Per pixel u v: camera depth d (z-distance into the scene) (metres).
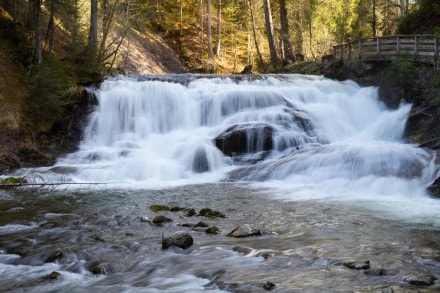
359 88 24.02
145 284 6.73
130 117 21.11
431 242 8.16
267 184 15.27
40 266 7.75
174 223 10.16
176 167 17.19
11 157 17.48
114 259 7.82
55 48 25.81
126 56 32.59
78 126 20.50
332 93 23.55
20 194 13.81
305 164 15.72
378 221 9.98
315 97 22.86
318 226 9.66
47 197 13.42
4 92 18.97
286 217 10.58
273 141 18.23
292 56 35.94
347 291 5.95
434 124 17.88
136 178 16.58
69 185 15.14
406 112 20.12
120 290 6.55
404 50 22.25
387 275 6.46
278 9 44.78
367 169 14.59
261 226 9.77
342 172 14.90
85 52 24.53
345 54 27.55
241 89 22.19
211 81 23.48
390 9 39.06
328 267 6.90
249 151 18.23
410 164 14.14
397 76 21.67
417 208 11.27
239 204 12.20
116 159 18.53
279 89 22.48
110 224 10.15
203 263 7.41
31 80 19.69
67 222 10.47
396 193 13.09
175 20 47.22
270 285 6.19
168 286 6.59
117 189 14.70
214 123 21.08
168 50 43.03
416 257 7.23
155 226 9.95
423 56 20.77
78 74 23.00
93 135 20.50
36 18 21.61
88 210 11.71
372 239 8.46
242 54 47.69
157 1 45.22
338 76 25.78
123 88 21.52
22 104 19.27
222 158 17.91
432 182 13.00
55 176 15.95
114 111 21.06
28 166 17.56
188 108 21.36
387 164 14.49
